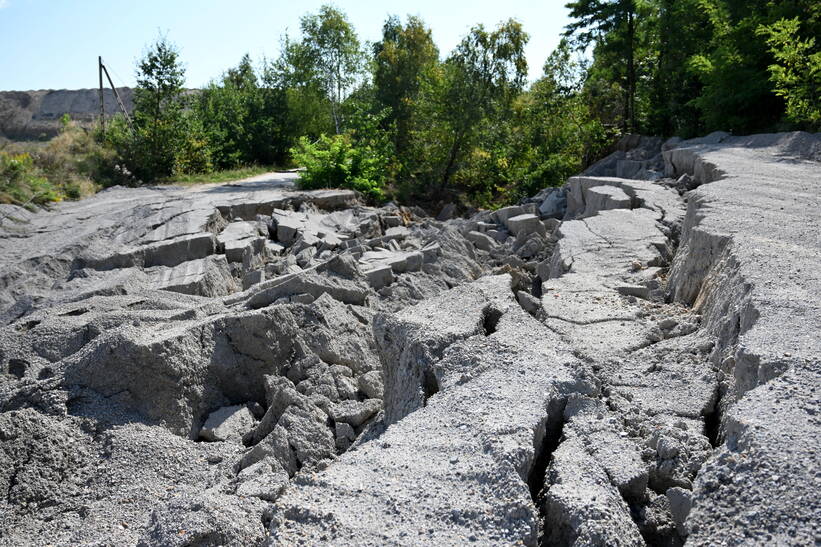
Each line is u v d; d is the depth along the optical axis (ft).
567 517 9.38
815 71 48.16
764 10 57.11
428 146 87.86
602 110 90.43
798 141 45.57
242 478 15.66
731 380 13.56
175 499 11.03
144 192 67.36
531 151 91.35
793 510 8.09
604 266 25.30
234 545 10.12
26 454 16.35
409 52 117.29
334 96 126.00
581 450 11.28
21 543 13.98
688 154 45.98
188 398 19.89
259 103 114.93
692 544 8.16
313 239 45.16
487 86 85.30
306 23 124.16
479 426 11.42
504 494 9.47
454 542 8.71
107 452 17.13
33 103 215.92
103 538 13.83
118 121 93.91
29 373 21.44
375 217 52.65
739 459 9.13
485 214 52.70
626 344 16.48
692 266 21.86
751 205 25.96
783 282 15.80
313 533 9.06
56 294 30.99
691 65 62.90
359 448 11.40
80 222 49.78
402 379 16.08
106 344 19.22
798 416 9.86
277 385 21.06
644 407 13.23
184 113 91.09
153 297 29.22
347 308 27.37
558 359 14.40
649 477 11.25
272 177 80.79
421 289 35.40
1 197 56.13
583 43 81.25
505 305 17.97
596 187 43.91
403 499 9.63
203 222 43.91
